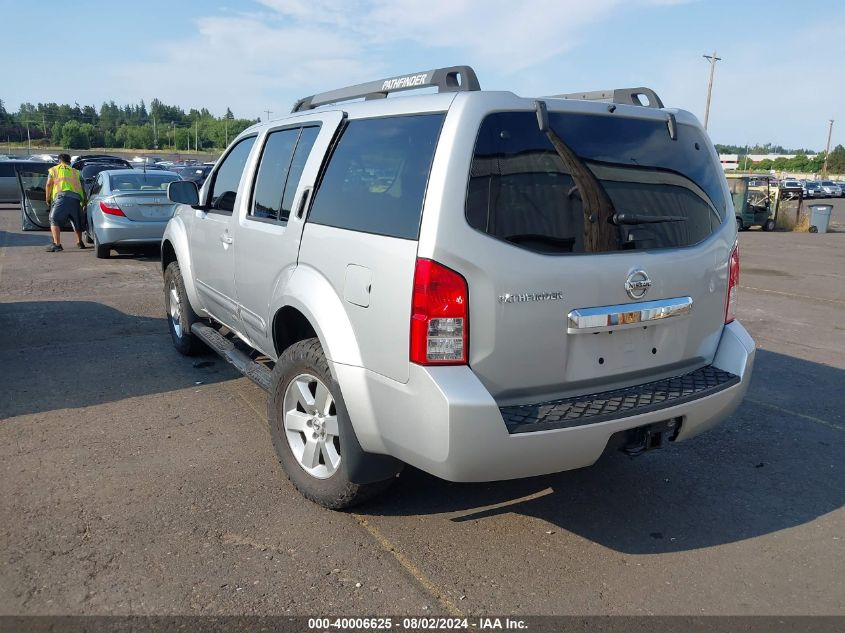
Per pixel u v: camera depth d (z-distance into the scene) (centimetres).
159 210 1190
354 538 331
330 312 323
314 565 308
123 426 461
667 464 425
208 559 310
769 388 574
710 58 5125
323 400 343
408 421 286
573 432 283
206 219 509
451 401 269
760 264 1457
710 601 290
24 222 1489
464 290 274
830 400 545
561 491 387
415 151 296
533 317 286
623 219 308
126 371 578
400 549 323
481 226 276
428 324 274
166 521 342
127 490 373
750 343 357
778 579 307
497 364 283
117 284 977
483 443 272
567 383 302
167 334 701
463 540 333
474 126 281
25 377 561
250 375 427
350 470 324
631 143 320
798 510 371
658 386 325
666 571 312
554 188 294
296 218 367
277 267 384
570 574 307
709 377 339
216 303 509
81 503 358
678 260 323
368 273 301
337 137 357
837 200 5412
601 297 300
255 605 279
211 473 395
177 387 539
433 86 332
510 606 284
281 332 397
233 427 462
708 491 391
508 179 284
